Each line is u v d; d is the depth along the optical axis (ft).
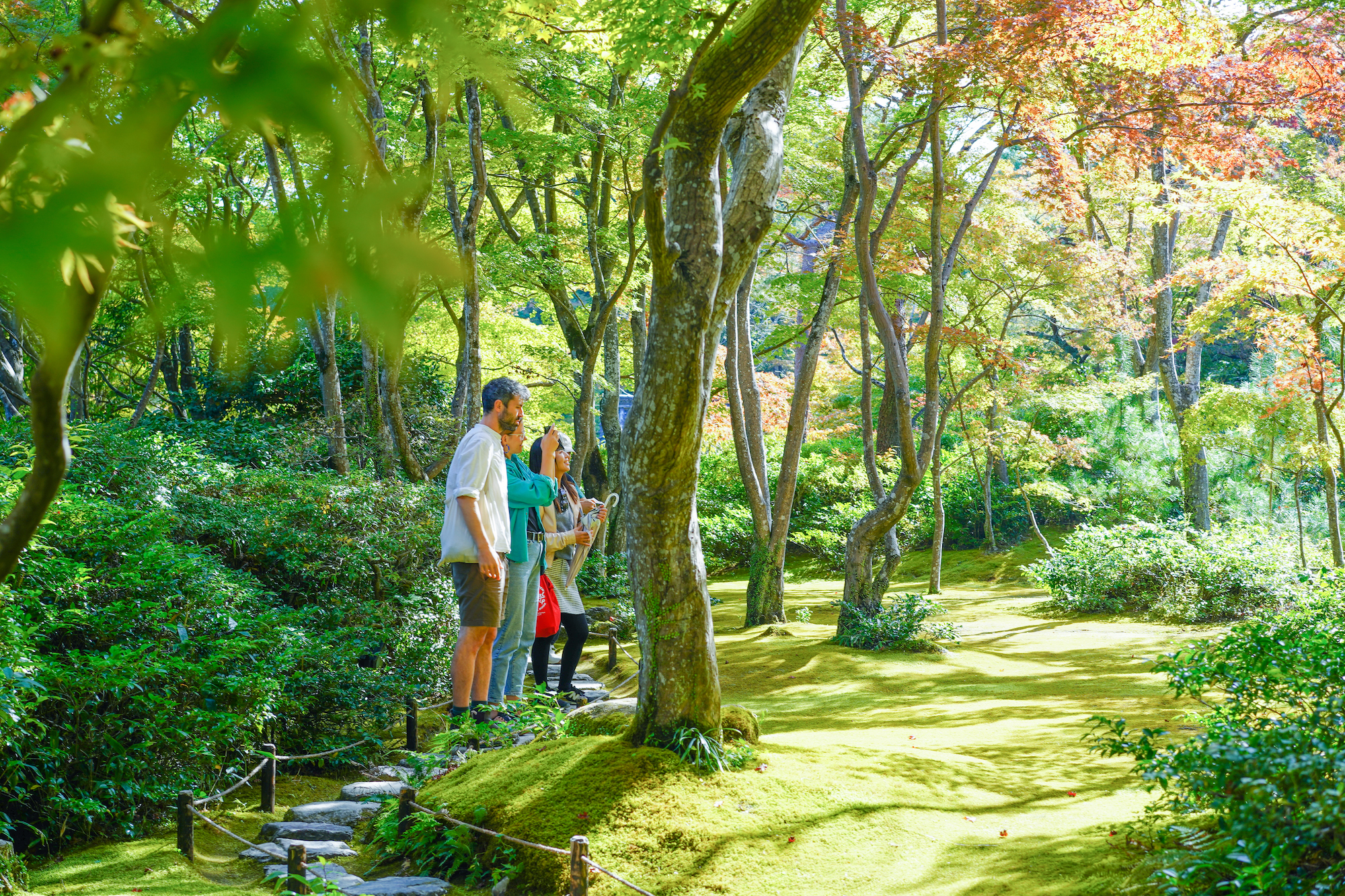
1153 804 12.33
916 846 12.46
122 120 2.13
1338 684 11.48
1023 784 15.57
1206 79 35.76
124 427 29.12
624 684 28.68
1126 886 10.19
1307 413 48.37
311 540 26.02
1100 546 53.26
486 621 18.34
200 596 19.22
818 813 13.21
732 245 14.05
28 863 13.62
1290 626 14.07
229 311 1.79
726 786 13.64
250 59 1.99
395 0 2.16
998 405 68.13
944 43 34.55
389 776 19.77
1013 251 56.13
